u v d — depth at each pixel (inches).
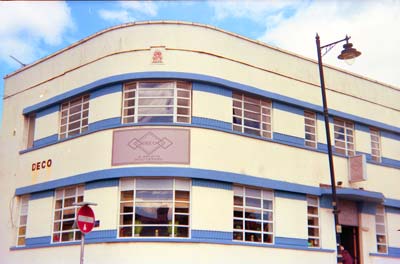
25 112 920.3
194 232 722.8
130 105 768.3
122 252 707.4
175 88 765.9
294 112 880.3
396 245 966.4
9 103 962.1
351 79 976.9
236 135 789.9
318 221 867.4
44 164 855.7
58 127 858.1
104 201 741.9
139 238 708.0
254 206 796.0
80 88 823.7
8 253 872.9
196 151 745.6
